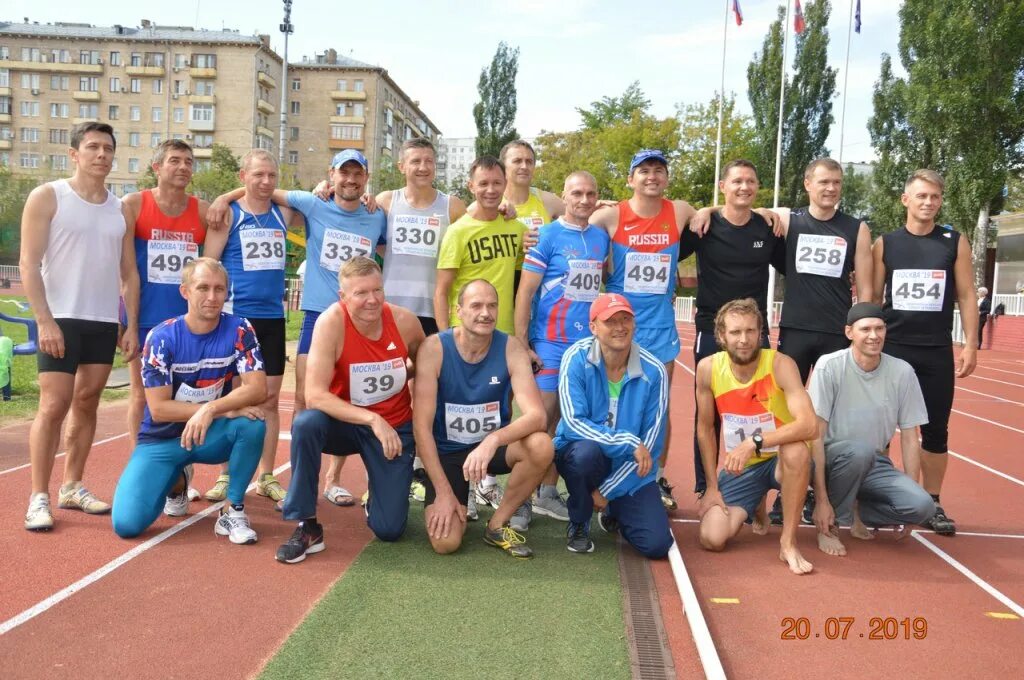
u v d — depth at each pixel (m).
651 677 2.71
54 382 4.07
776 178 25.84
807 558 4.17
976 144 25.33
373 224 4.98
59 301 4.16
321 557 3.85
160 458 4.13
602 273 4.79
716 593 3.61
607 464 4.06
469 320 3.97
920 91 26.12
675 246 4.83
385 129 76.38
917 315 4.82
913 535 4.70
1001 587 3.78
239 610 3.15
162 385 4.08
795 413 4.03
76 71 68.94
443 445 4.25
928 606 3.51
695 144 37.41
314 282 4.89
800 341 4.87
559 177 41.41
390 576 3.61
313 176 73.50
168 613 3.10
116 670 2.62
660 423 4.18
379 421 3.94
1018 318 25.86
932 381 4.86
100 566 3.59
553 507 4.75
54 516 4.31
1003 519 5.10
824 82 36.75
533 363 4.62
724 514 4.23
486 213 4.81
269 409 4.89
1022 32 24.41
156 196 4.58
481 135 45.28
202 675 2.60
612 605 3.35
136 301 4.58
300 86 73.00
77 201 4.16
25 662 2.66
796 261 4.86
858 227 4.86
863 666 2.91
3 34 69.12
